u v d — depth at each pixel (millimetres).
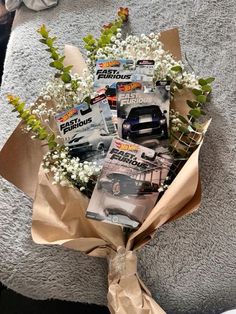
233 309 831
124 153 769
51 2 1176
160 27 1091
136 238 817
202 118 950
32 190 850
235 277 845
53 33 1124
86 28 1124
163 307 860
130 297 815
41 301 980
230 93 979
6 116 1008
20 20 1196
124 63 835
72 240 777
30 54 1086
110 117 798
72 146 798
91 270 860
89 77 831
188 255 853
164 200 752
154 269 854
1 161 831
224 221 864
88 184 805
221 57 1027
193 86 841
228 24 1069
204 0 1108
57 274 857
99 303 879
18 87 1041
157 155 773
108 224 805
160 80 822
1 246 871
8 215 895
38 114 826
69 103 830
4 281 866
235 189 883
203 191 885
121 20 964
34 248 867
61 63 811
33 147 849
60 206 814
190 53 1037
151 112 803
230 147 919
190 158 775
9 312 990
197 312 864
